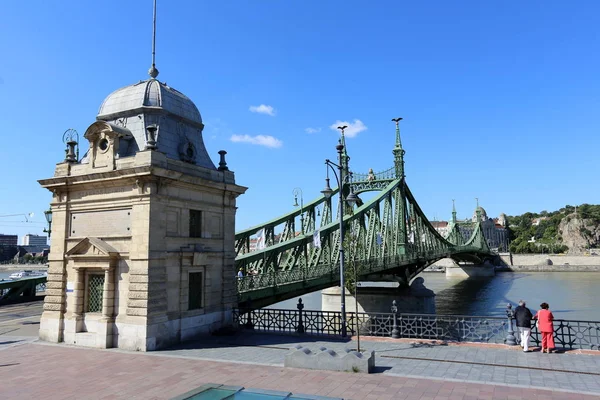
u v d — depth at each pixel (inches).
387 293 2034.9
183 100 919.0
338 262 1434.5
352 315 900.0
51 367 626.2
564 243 7746.1
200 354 693.9
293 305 2434.8
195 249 832.9
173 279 783.7
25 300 1680.6
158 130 834.2
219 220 919.0
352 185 2267.5
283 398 325.4
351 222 1592.0
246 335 849.5
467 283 4261.8
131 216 765.3
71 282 819.4
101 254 768.3
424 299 1990.7
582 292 3051.2
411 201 2319.1
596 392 473.7
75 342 783.7
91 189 821.9
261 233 1562.5
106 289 761.0
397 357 647.1
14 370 613.0
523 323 673.6
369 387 505.0
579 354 645.3
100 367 620.7
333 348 720.3
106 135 814.5
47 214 1149.7
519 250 7544.3
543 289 3373.5
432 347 708.7
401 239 2098.9
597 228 7721.5
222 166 951.0
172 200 790.5
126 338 734.5
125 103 860.6
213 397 327.9
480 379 528.7
